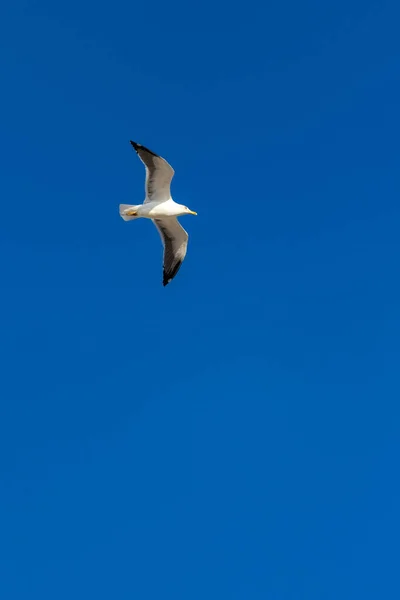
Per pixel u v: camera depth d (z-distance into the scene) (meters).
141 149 20.09
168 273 22.38
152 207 20.77
